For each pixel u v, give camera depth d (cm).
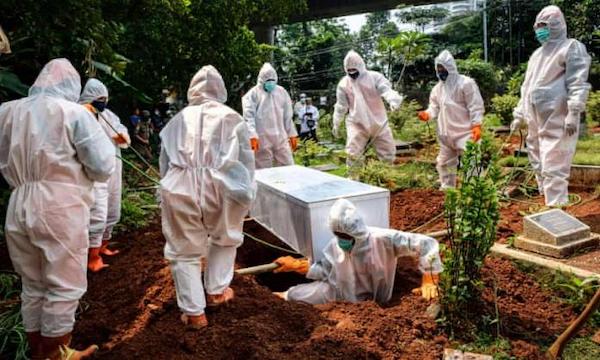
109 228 496
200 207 308
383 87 702
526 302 364
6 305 393
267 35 2073
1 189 589
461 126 650
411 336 309
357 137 729
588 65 513
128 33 1139
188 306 315
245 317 334
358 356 285
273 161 797
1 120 300
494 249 442
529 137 582
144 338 316
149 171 959
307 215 405
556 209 466
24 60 663
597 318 338
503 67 2186
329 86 2942
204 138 313
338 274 373
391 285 374
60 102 297
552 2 1916
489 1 2319
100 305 389
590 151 805
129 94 1059
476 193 313
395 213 604
